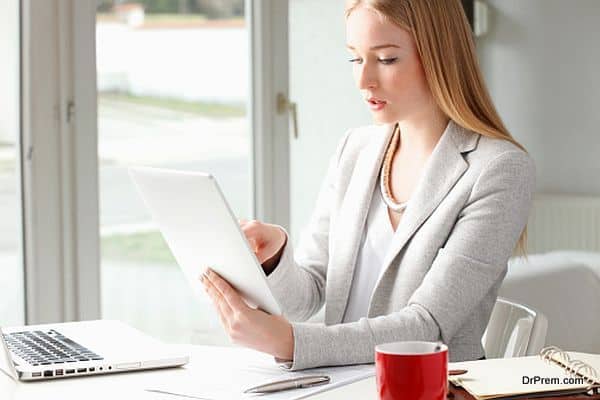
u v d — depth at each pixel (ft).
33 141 10.02
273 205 12.77
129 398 5.28
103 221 10.83
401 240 6.64
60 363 5.89
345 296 7.00
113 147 10.89
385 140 7.17
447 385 4.68
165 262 11.62
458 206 6.54
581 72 17.34
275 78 12.70
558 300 12.37
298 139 13.28
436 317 6.16
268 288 5.65
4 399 5.32
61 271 10.32
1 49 9.84
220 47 12.12
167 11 11.46
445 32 6.62
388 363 4.47
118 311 11.07
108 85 10.81
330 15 13.55
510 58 17.95
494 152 6.57
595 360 5.58
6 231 10.00
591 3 17.16
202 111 11.94
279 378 5.58
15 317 10.13
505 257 6.42
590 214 16.93
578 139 17.43
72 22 10.25
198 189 5.52
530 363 5.38
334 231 7.23
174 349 6.25
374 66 6.64
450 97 6.63
